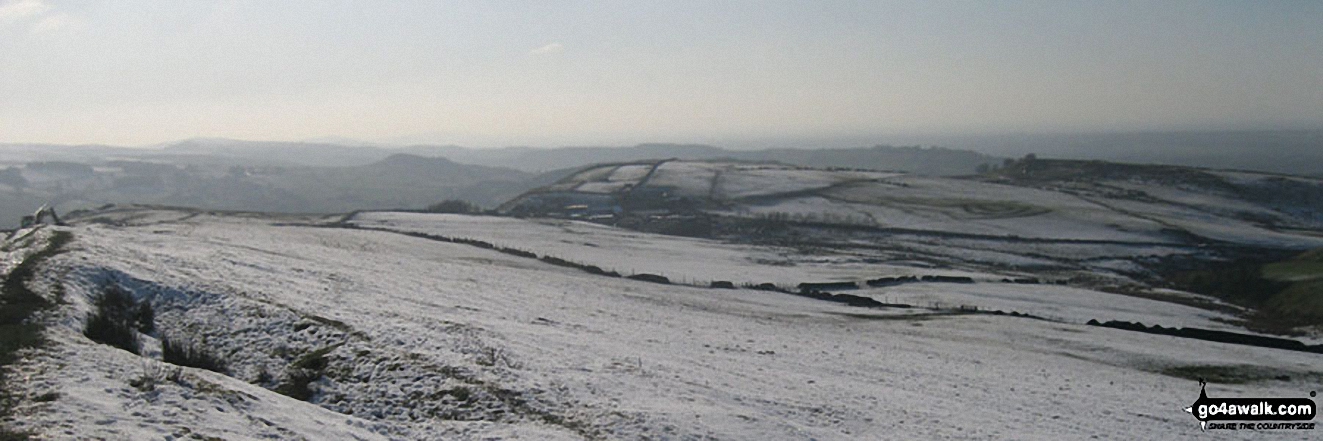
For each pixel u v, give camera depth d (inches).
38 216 2011.6
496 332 940.6
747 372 909.2
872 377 974.4
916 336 1435.8
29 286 847.7
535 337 957.8
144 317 869.2
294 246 1989.4
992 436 724.0
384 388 668.1
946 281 2268.7
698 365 919.0
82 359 582.6
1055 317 1811.0
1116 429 807.1
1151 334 1551.4
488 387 669.3
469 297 1326.3
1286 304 2204.7
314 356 743.7
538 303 1374.3
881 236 3631.9
